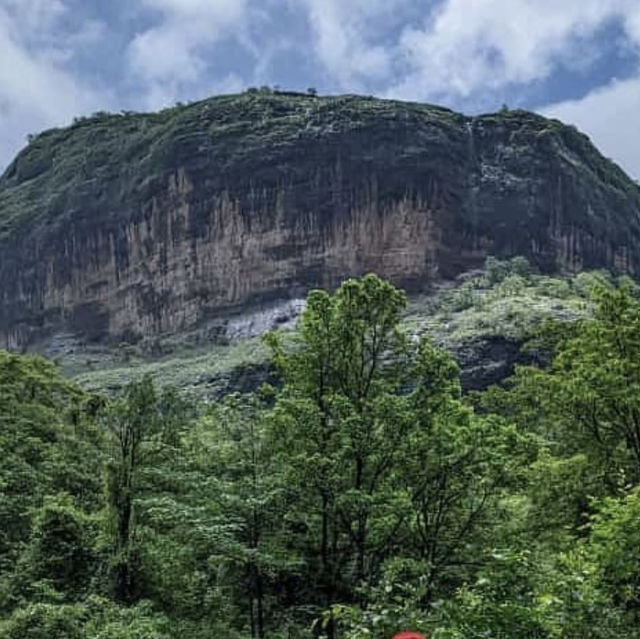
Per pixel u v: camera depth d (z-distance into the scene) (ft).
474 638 27.09
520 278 391.24
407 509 69.15
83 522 89.81
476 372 281.54
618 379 73.72
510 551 31.91
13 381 149.89
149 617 76.43
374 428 72.38
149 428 89.04
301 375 76.89
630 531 43.47
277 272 474.49
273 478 72.95
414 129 469.16
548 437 88.22
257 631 75.56
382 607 29.17
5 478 105.91
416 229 456.04
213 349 446.60
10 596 81.46
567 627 29.04
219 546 69.62
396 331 78.18
